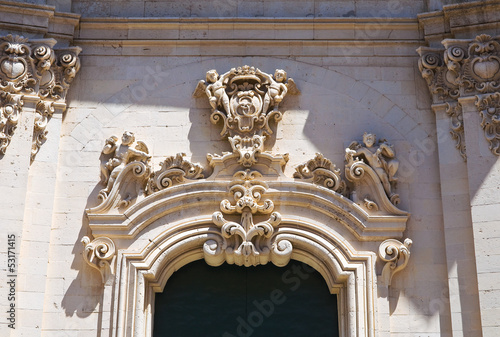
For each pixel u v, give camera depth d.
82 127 26.06
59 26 26.98
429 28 26.94
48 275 24.30
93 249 24.28
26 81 25.67
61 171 25.50
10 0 26.52
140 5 27.66
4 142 25.00
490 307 23.33
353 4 27.62
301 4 27.62
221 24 27.17
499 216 24.17
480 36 25.88
